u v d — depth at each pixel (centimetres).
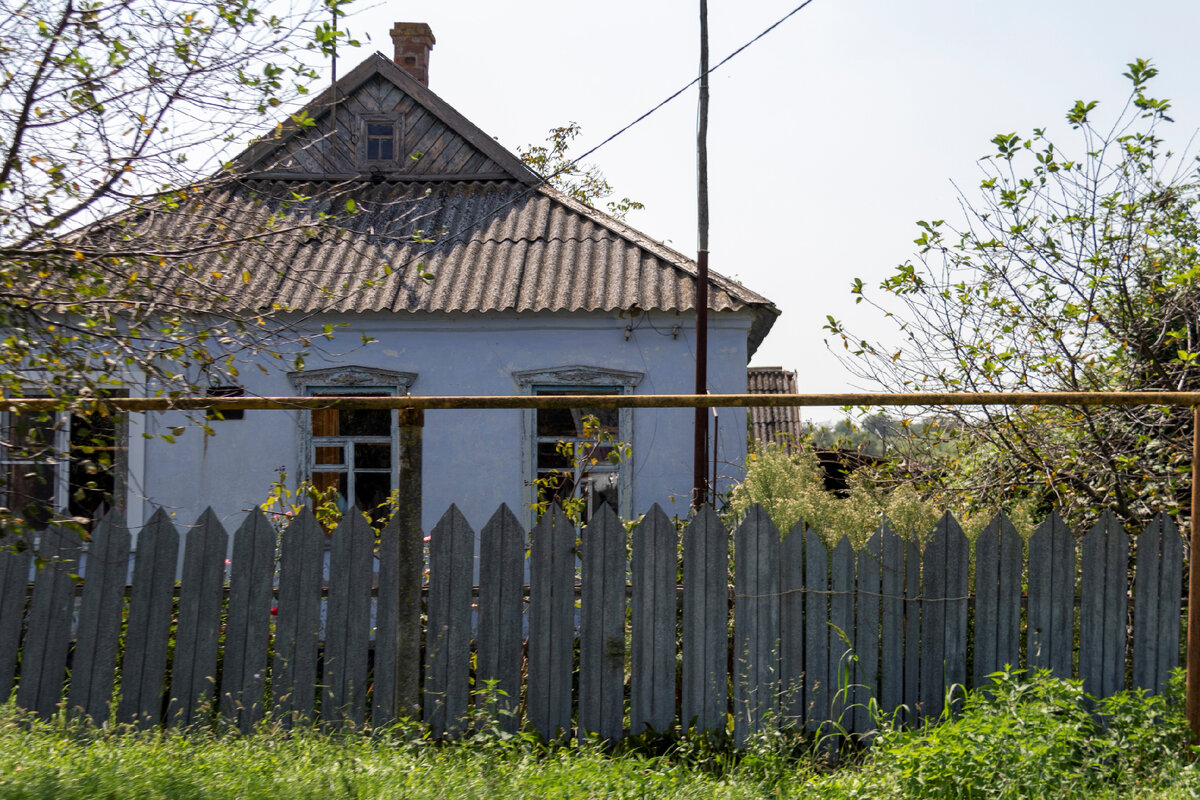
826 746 447
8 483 415
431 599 451
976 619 453
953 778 373
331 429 1074
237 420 1023
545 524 453
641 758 416
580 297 1027
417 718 438
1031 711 404
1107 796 376
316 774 372
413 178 1268
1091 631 452
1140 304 637
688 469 1030
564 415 1057
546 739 448
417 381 1043
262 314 471
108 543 453
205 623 451
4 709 431
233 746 417
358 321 1033
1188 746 411
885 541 456
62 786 341
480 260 1103
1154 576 449
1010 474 632
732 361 1034
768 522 457
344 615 449
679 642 488
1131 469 584
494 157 1255
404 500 434
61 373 400
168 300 450
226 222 472
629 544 589
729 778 397
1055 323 638
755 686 450
